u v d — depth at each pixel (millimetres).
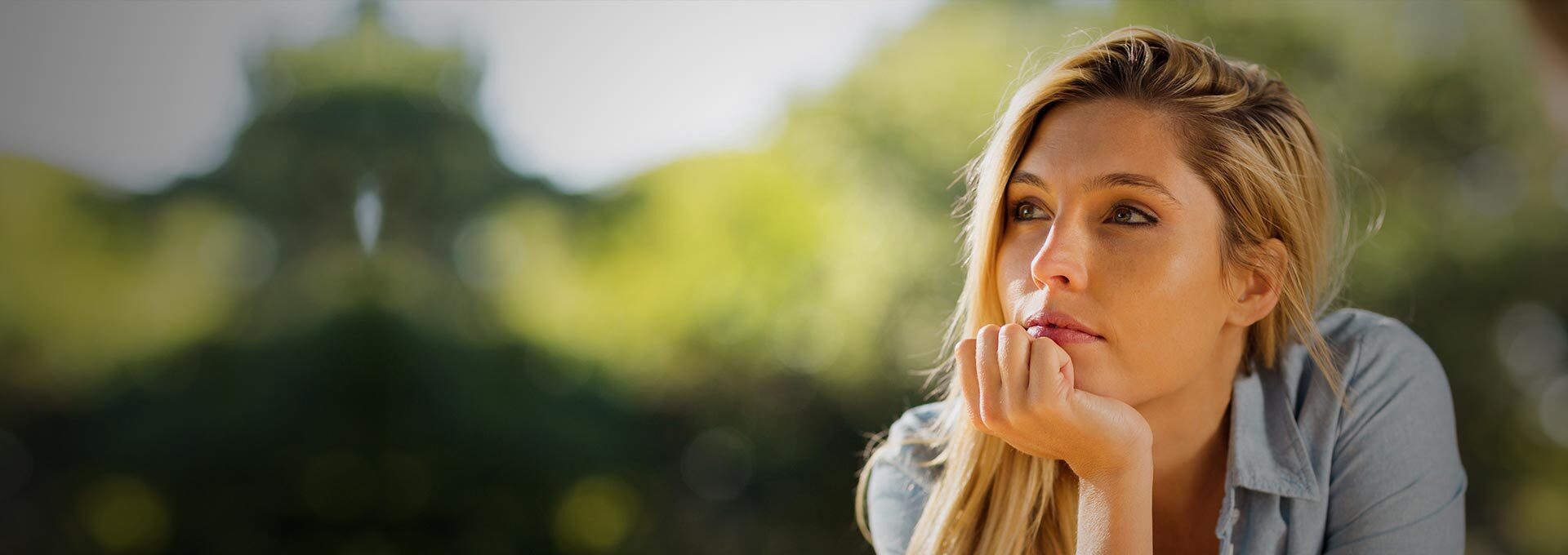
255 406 5621
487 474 5395
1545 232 4863
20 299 5828
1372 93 4875
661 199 5457
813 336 4848
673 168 5484
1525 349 4977
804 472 5066
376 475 5422
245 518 5535
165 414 5758
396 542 5426
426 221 5602
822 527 4996
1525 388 4969
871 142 4953
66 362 5832
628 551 5285
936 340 4613
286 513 5500
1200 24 4879
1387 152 4863
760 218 5145
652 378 5355
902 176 4852
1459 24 4871
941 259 4660
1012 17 5020
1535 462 4988
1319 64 4895
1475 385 4867
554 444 5395
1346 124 4773
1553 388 4980
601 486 5375
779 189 5168
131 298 5906
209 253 5836
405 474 5418
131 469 5699
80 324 5859
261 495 5539
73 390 5836
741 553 5098
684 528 5246
